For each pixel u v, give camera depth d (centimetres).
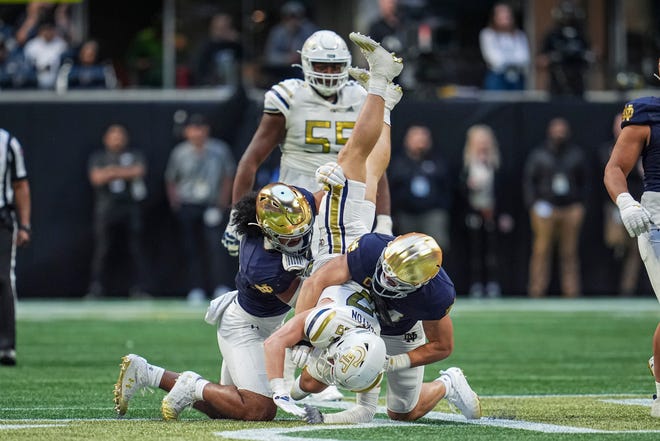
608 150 5222
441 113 5138
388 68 1816
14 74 5209
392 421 1761
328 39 2205
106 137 4966
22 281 5056
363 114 1808
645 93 5469
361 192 1784
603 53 6050
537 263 5175
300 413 1605
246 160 2262
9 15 5362
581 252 5284
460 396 1773
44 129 5044
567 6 5372
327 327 1580
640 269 5312
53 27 5309
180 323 3959
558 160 5084
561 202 5081
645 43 5950
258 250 1730
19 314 4306
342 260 1645
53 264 5056
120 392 1778
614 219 5244
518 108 5194
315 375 1655
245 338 1769
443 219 4994
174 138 5069
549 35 5362
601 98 5375
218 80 5359
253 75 5591
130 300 5056
